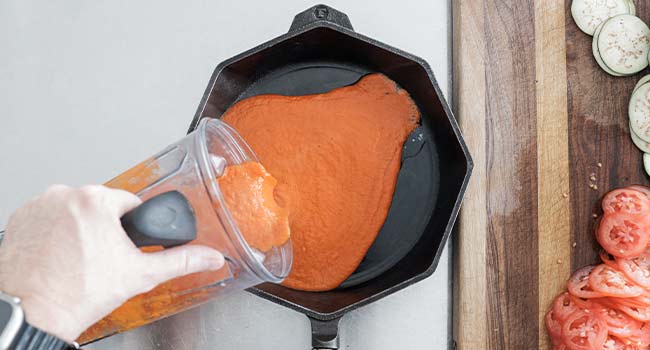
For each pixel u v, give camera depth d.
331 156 0.94
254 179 0.73
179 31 1.04
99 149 1.03
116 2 1.06
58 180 1.03
